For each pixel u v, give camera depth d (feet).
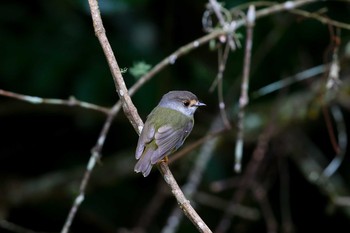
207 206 41.93
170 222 36.27
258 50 38.73
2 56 35.45
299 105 39.06
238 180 38.99
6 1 36.42
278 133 39.86
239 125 29.32
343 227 42.98
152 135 22.86
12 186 40.24
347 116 42.11
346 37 39.81
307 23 38.75
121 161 40.40
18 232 40.91
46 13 36.27
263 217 42.01
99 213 40.78
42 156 41.68
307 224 43.50
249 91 40.45
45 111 40.75
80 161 41.16
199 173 36.88
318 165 40.60
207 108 40.37
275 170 41.16
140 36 36.73
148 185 41.83
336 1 38.60
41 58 35.45
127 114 21.67
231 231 42.22
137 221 41.01
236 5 36.47
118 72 21.15
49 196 40.09
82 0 34.24
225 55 29.99
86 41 35.86
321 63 39.88
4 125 41.34
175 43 39.17
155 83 36.55
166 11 37.27
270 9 32.32
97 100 35.17
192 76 39.63
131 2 33.71
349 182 41.70
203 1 38.37
